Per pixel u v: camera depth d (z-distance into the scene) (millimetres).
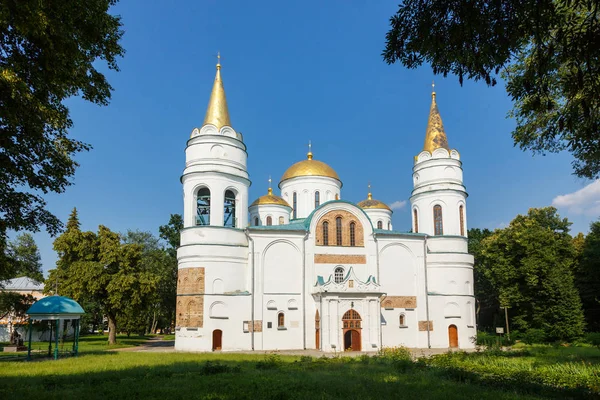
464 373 24109
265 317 49594
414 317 54094
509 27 11688
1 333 78812
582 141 19516
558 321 59125
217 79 54625
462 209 58531
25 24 14922
